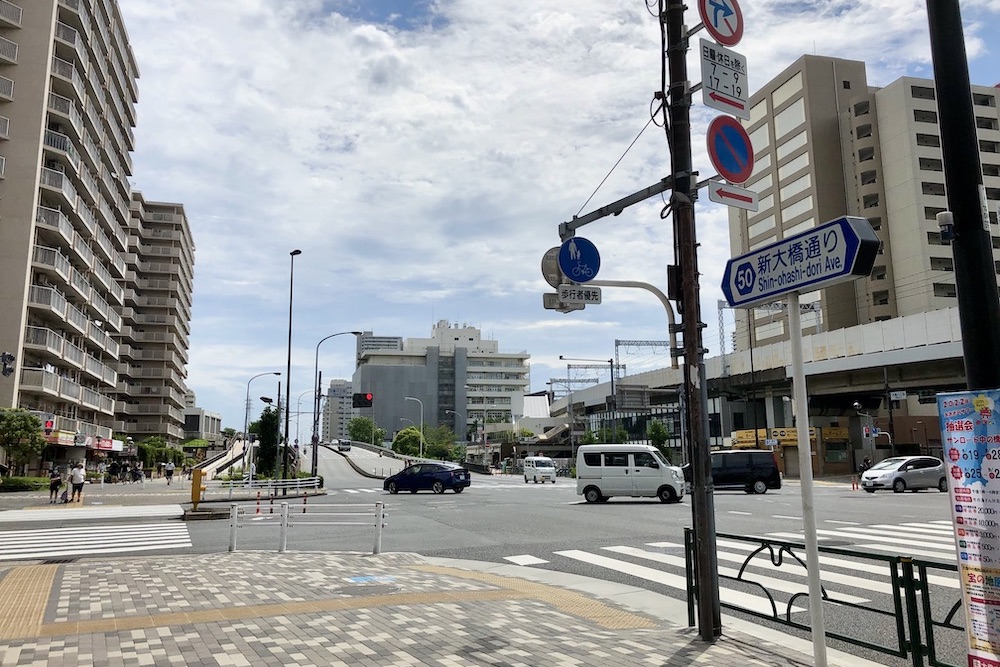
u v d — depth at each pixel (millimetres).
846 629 6562
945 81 4129
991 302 3863
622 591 8469
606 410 86750
